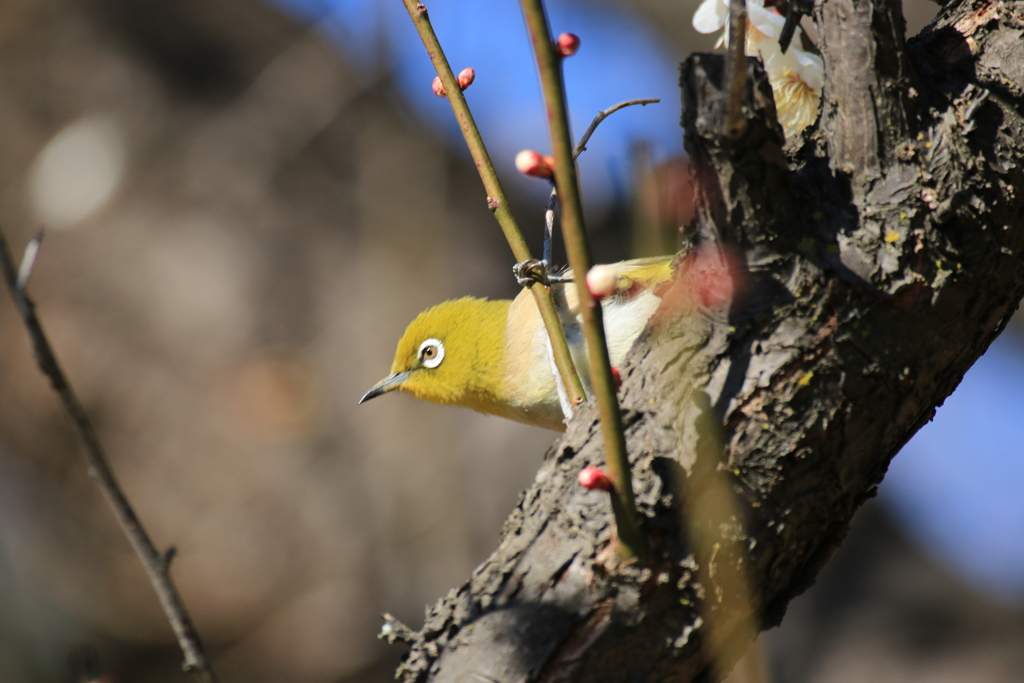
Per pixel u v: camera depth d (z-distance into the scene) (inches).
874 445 159.9
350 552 504.1
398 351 307.0
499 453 495.5
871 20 155.7
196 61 576.7
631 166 162.7
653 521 153.2
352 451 514.3
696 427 155.6
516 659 156.6
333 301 528.4
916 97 158.4
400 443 506.6
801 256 155.1
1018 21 164.4
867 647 432.5
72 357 543.8
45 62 562.3
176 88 569.6
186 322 538.3
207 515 524.4
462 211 539.8
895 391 157.2
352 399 517.0
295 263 541.3
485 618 160.9
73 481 550.6
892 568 464.1
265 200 551.2
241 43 583.5
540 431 502.0
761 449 154.7
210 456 532.7
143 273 546.3
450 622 163.6
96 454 181.9
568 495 162.1
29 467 549.3
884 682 420.8
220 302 535.5
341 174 556.1
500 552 165.2
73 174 553.3
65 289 548.1
